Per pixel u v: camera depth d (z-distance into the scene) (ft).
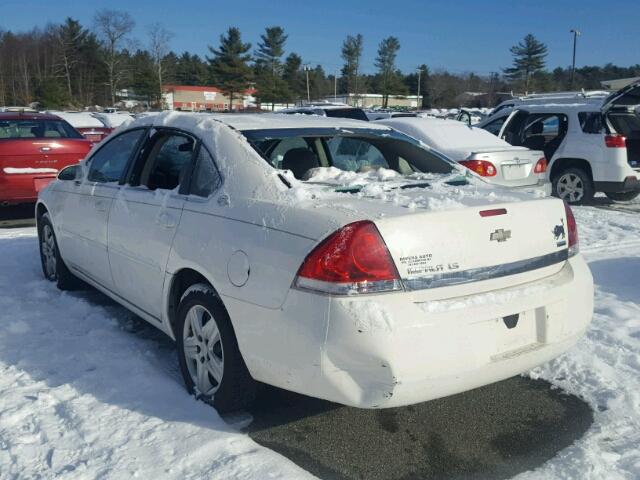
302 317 9.24
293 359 9.40
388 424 11.10
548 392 12.26
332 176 12.43
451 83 277.03
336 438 10.64
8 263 21.17
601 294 17.93
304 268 9.29
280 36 248.93
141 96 240.94
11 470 9.52
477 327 9.48
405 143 14.61
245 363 10.37
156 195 12.85
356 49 252.83
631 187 33.19
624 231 26.81
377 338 8.82
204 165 12.05
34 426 10.66
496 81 266.57
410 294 9.19
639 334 14.79
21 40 266.36
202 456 9.75
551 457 10.10
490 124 38.17
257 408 11.55
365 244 9.04
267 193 10.65
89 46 264.72
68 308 16.61
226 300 10.47
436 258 9.41
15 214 31.65
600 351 13.84
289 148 13.84
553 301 10.34
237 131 12.24
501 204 10.31
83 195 15.96
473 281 9.70
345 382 9.05
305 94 271.08
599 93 40.04
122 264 13.94
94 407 11.23
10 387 12.02
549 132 37.60
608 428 10.89
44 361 13.19
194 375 11.74
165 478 9.23
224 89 224.33
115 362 13.10
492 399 12.00
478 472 9.73
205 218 11.32
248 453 9.86
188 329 11.77
